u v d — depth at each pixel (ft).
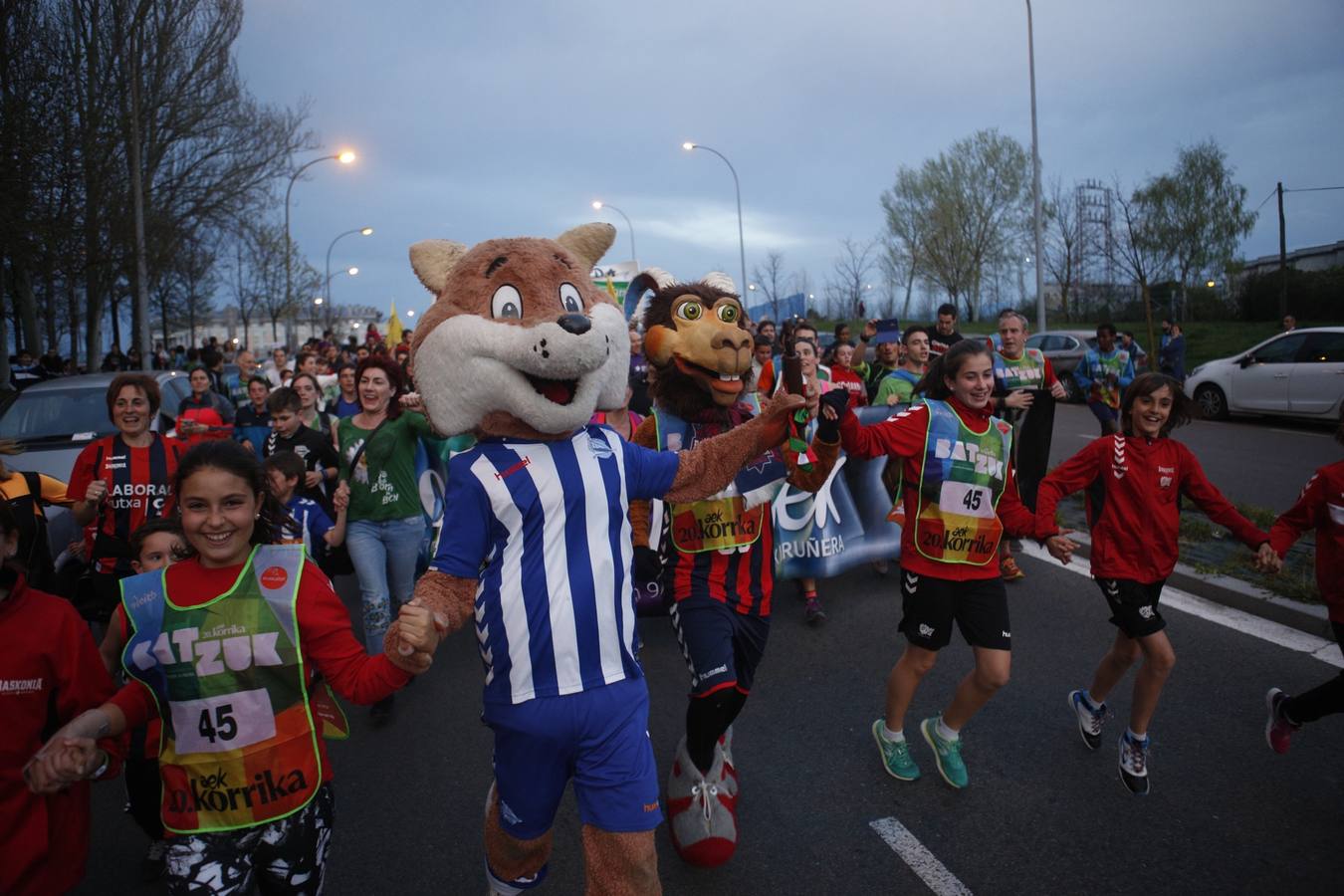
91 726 7.48
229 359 98.53
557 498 8.02
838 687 15.83
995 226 138.00
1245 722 13.75
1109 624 18.03
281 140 91.30
